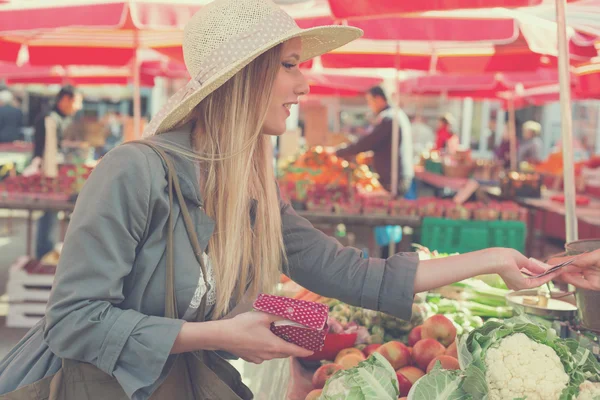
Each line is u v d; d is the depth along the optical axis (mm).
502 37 4152
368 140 6887
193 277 1502
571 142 2615
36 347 1550
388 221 5645
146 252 1470
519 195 8055
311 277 1824
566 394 1483
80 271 1393
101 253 1402
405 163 6855
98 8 3967
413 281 1750
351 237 9594
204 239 1524
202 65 1540
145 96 16578
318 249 1831
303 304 1526
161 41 6074
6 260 8086
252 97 1548
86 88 16250
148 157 1475
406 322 2412
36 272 5434
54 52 6207
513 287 1777
